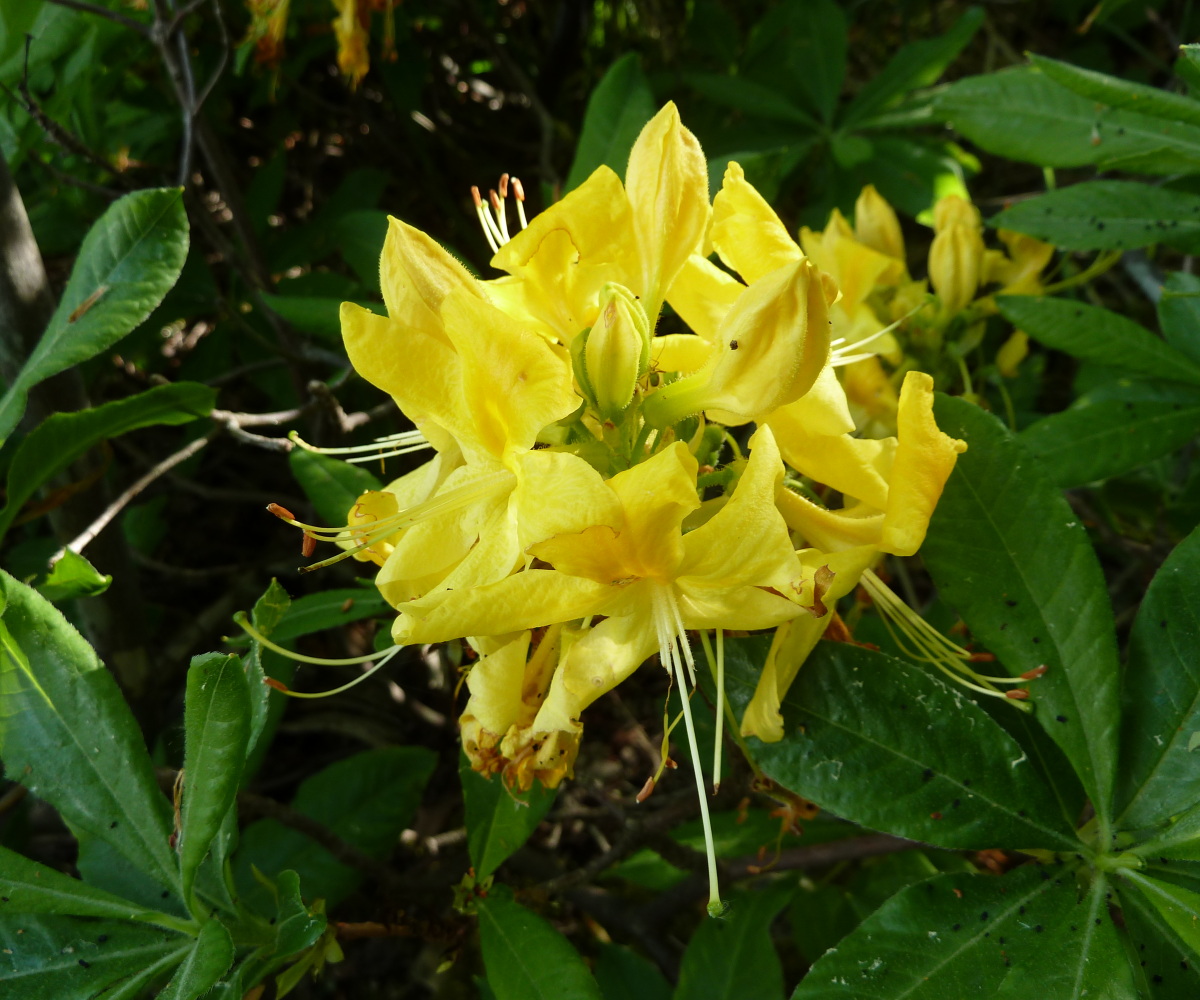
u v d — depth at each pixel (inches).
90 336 8.9
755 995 10.8
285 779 16.1
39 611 7.9
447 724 16.3
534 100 18.3
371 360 6.5
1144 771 7.6
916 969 7.1
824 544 7.4
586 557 6.2
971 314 12.2
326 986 14.3
